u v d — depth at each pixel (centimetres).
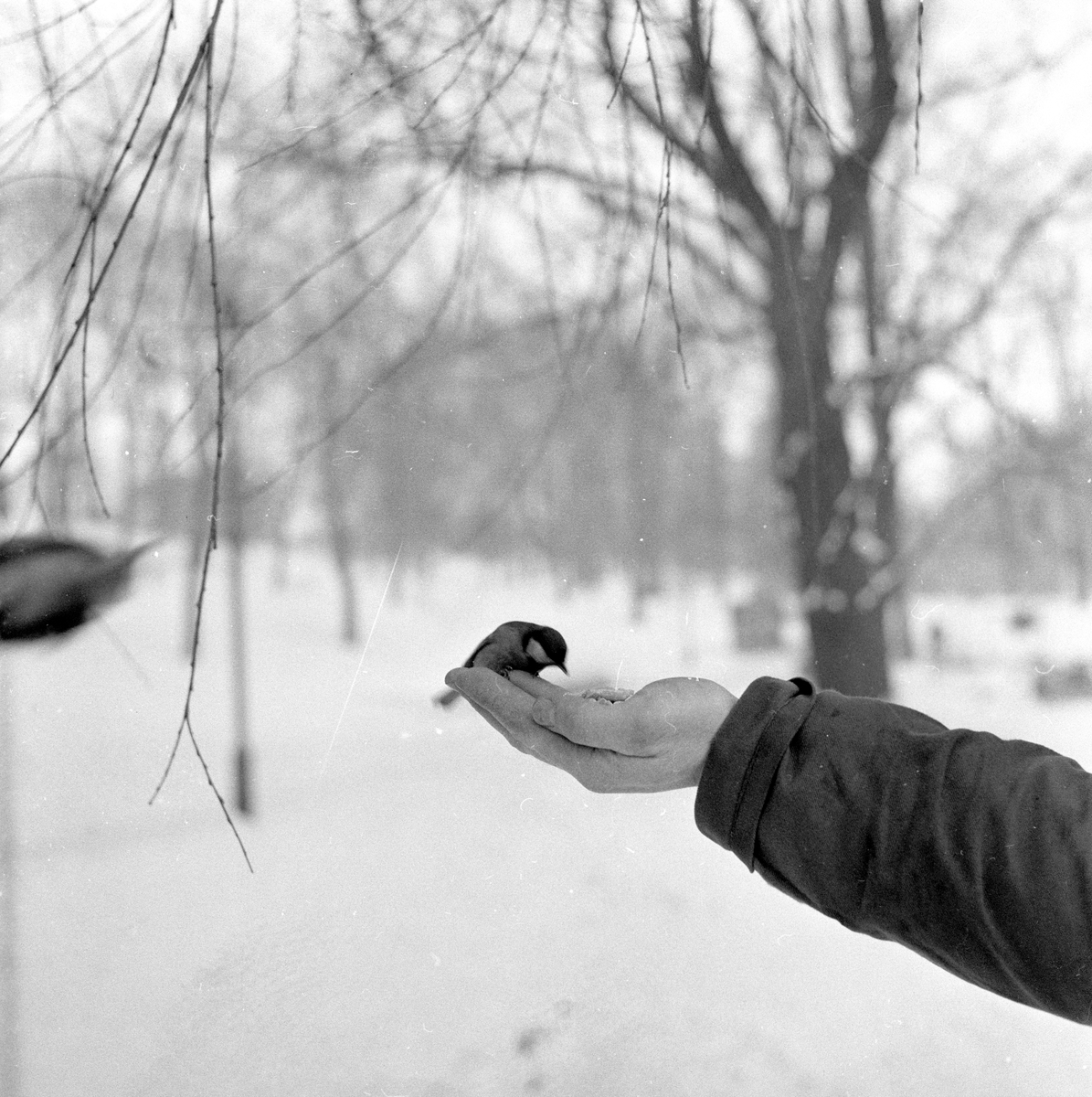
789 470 653
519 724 114
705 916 284
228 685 733
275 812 395
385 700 556
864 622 666
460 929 257
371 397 251
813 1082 207
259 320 174
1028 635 1201
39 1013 226
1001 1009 248
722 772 99
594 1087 199
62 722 470
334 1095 178
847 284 511
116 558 187
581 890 294
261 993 218
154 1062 195
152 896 302
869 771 95
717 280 229
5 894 306
